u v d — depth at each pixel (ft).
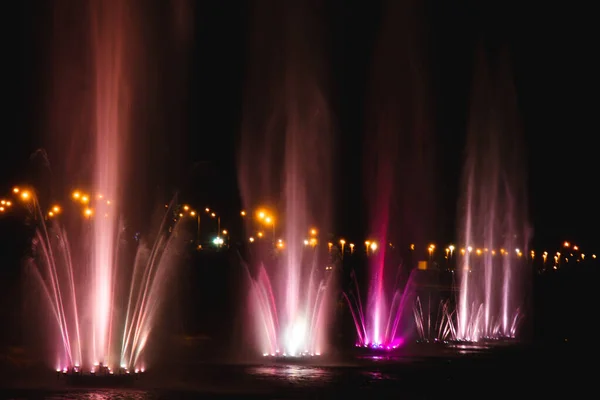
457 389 79.36
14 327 106.83
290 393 71.87
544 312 187.93
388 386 78.74
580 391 80.79
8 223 143.64
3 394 66.54
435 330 151.12
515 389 81.25
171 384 74.59
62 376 72.95
